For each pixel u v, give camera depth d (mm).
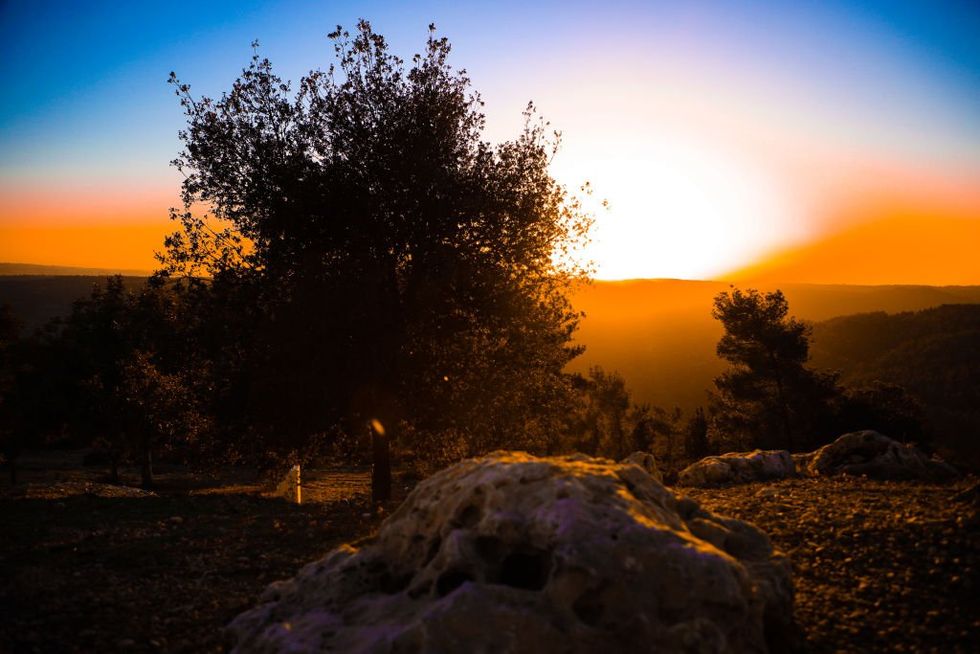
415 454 20812
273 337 16172
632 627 4160
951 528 7809
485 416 18188
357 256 16875
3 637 6711
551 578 4449
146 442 38531
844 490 11539
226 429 18266
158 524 12594
